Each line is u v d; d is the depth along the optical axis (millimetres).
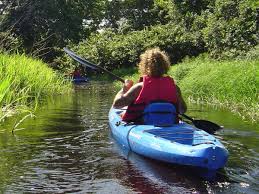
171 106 3090
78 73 13039
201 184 2301
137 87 3141
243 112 4910
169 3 18078
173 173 2494
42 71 6980
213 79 6613
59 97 6887
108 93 8055
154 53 3145
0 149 3055
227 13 12172
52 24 19344
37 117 4469
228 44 11625
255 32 11320
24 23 16422
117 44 17156
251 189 2225
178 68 8961
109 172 2521
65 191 2199
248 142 3260
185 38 14938
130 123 3221
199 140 2725
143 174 2479
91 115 4688
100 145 3197
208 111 5027
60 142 3283
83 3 24766
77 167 2613
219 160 2344
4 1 13742
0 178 2402
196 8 16953
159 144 2660
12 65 5488
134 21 26453
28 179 2389
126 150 3043
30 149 3053
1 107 4203
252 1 11125
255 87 5574
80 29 21797
